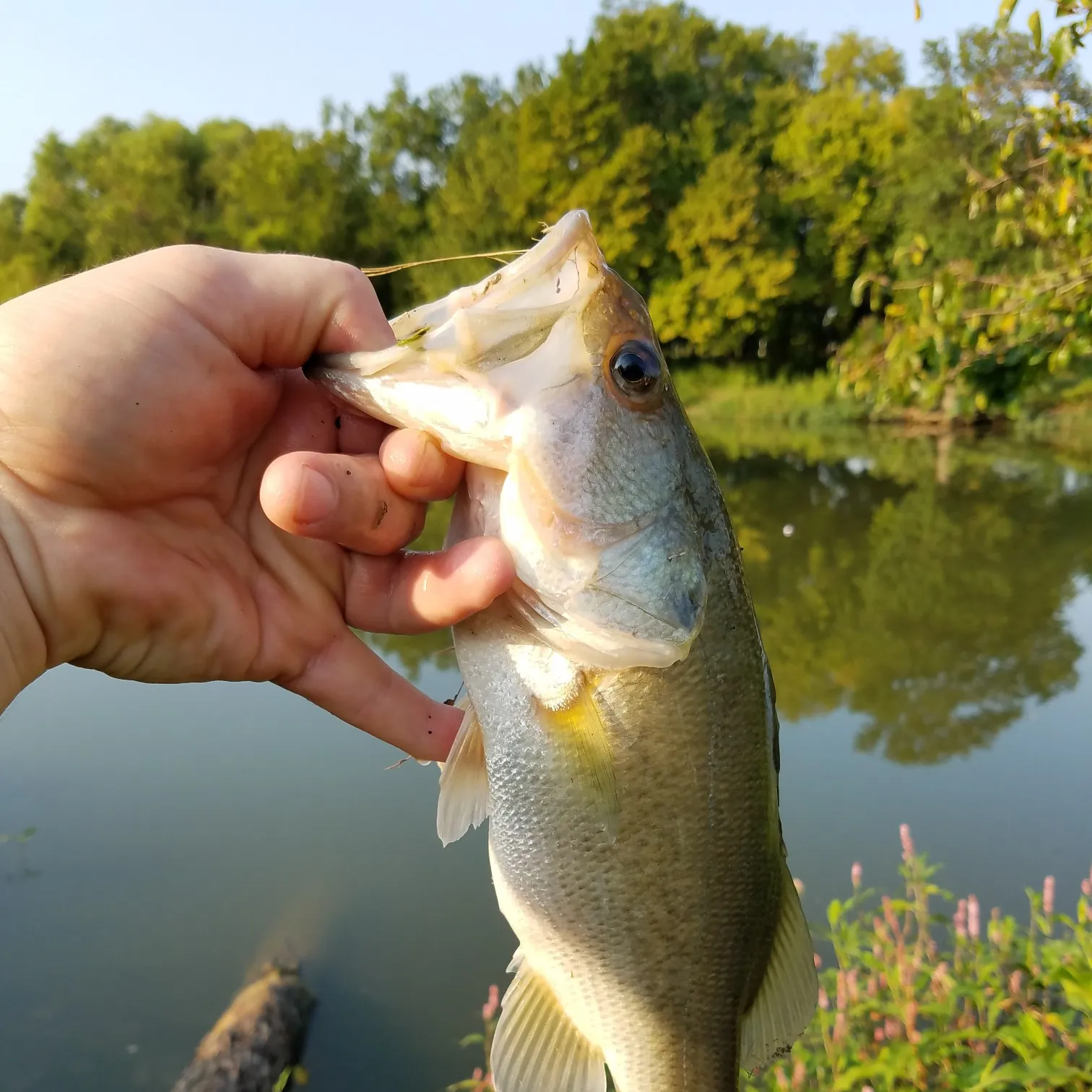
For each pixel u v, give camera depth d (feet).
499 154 122.11
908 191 98.32
